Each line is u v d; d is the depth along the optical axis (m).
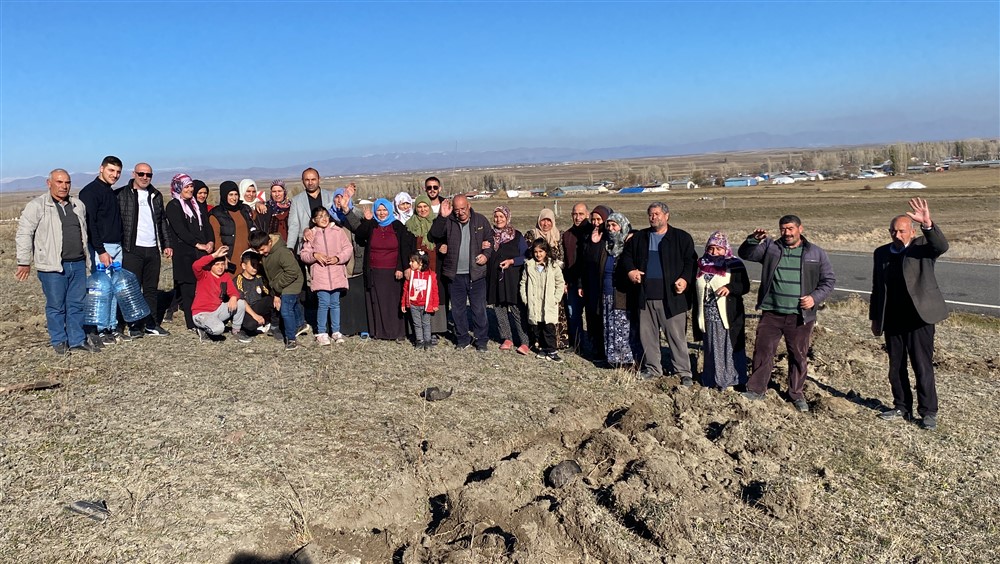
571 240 8.38
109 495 4.60
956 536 4.74
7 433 5.39
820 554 4.52
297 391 6.66
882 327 6.57
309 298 9.18
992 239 25.08
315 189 8.70
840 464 5.74
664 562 4.36
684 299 7.33
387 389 6.87
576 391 7.08
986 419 6.73
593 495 5.07
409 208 9.27
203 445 5.38
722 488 5.22
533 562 4.25
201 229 8.77
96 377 6.78
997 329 11.58
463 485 5.29
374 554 4.38
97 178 7.89
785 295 6.76
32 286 12.67
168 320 9.41
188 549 4.12
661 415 6.55
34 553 3.96
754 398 7.00
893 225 6.32
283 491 4.82
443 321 8.88
